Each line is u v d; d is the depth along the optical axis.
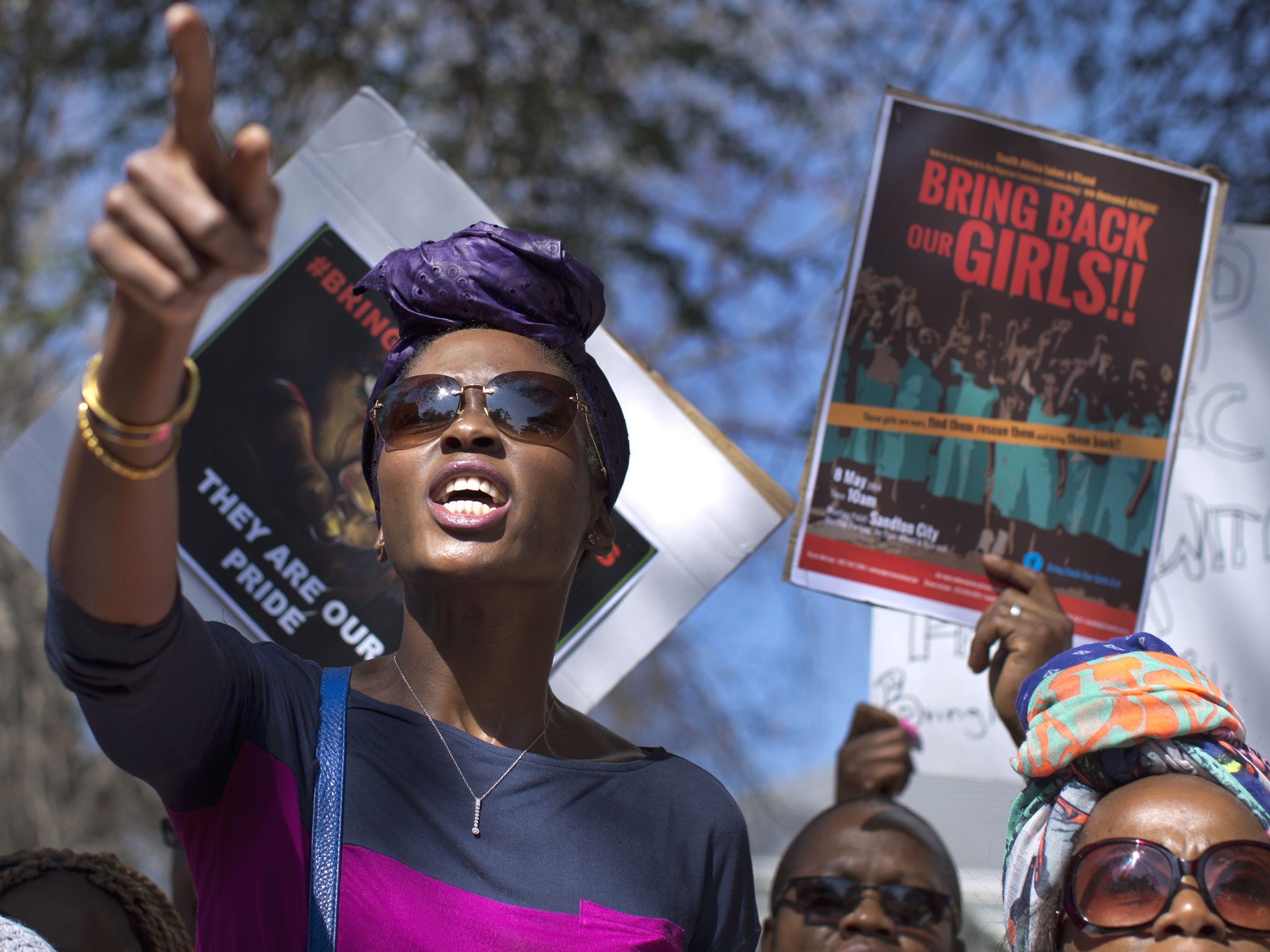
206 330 2.57
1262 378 3.46
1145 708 1.66
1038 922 1.67
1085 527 2.65
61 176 7.14
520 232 1.81
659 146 7.12
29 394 7.42
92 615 1.31
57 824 7.74
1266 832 1.59
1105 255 2.72
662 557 2.53
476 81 7.00
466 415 1.68
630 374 2.59
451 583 1.65
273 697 1.63
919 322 2.63
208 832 1.59
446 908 1.52
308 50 6.84
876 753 3.20
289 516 2.53
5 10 7.05
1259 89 6.66
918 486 2.60
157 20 6.91
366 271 2.59
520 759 1.66
